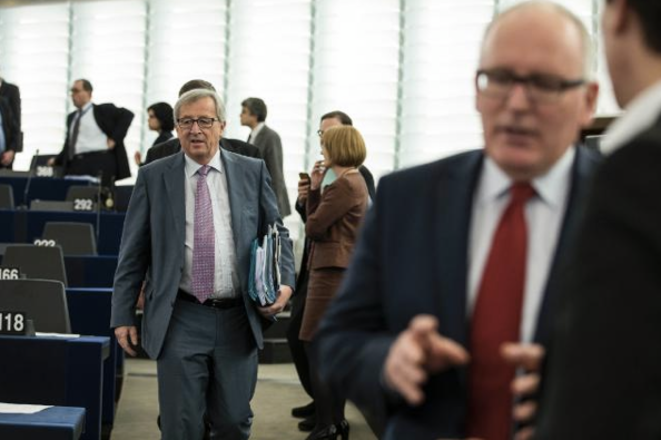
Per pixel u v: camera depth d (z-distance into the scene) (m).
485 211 1.43
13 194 8.73
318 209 4.44
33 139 11.17
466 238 1.40
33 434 2.75
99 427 3.67
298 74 10.19
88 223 7.24
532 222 1.39
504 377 1.34
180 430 3.55
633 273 0.83
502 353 1.34
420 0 9.73
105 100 10.91
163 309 3.57
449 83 9.62
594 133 3.20
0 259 6.48
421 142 9.72
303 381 5.22
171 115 8.21
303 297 5.13
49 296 4.18
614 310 0.83
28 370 3.68
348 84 9.98
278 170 8.38
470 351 1.36
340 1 10.03
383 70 9.88
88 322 4.70
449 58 9.62
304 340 4.52
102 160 9.67
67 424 2.77
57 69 11.12
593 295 0.84
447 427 1.35
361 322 1.49
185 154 3.71
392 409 1.40
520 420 1.23
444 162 1.49
